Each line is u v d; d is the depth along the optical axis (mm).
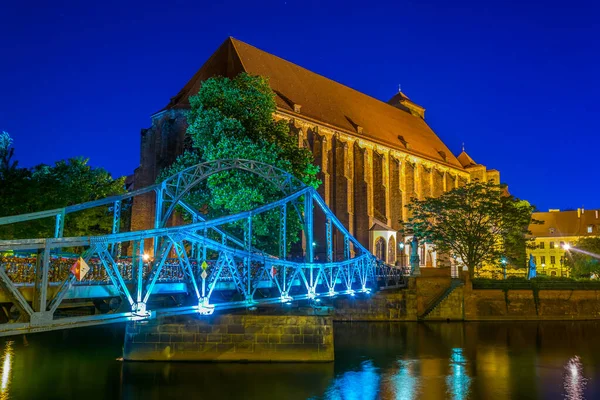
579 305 62156
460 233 66625
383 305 58938
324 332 32812
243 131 45250
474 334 49250
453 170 111375
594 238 89312
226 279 30000
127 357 32938
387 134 97125
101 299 22375
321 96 88750
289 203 44469
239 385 28297
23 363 32906
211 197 44562
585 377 32500
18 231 37000
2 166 37344
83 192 51750
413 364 35406
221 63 76562
